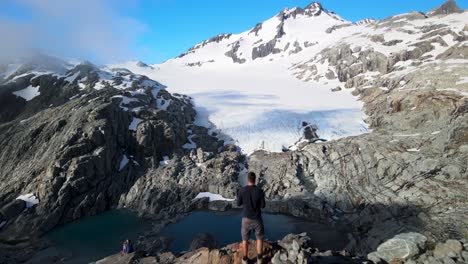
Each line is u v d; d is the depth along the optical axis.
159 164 53.88
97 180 47.44
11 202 42.94
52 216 41.56
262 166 52.38
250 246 12.18
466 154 39.69
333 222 39.31
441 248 16.69
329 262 12.31
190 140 60.53
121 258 17.58
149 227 40.72
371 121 60.50
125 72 86.88
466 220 31.14
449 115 48.66
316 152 51.31
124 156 52.41
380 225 35.50
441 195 36.25
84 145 48.06
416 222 33.38
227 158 54.28
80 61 101.19
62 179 44.88
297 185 46.53
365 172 44.62
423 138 45.94
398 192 39.44
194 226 40.28
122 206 47.38
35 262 32.41
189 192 48.31
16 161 51.00
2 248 35.88
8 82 72.00
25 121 59.19
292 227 39.19
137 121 57.25
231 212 44.47
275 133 61.28
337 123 62.25
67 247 35.81
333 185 44.75
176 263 13.69
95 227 41.06
